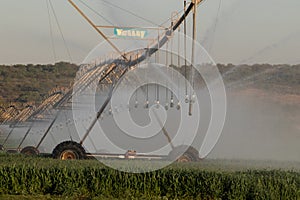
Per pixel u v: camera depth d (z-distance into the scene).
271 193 46.31
